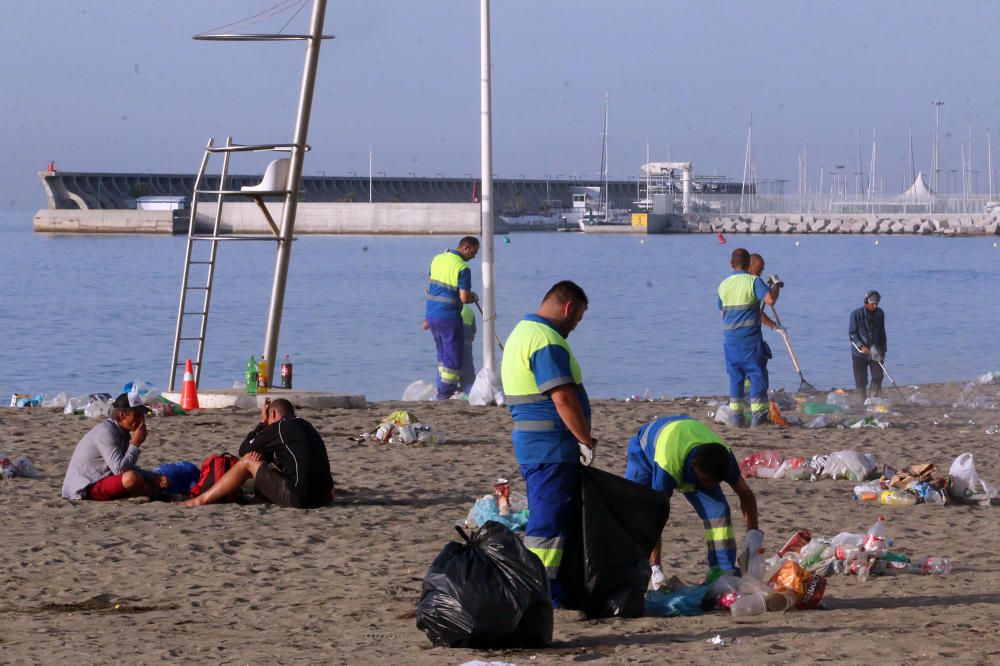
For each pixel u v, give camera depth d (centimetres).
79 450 2127
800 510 2036
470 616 1204
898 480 2156
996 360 5488
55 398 3522
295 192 3525
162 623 1355
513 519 1870
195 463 2491
